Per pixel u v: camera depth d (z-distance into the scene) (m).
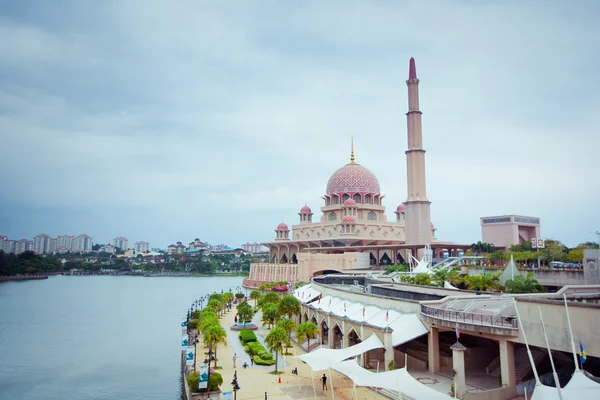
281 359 80.06
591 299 64.94
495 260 143.25
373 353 74.44
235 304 166.50
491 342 68.94
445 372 63.69
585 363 56.91
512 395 52.19
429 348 63.94
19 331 125.50
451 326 57.59
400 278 116.38
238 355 84.19
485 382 58.62
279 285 180.75
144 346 105.75
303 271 189.75
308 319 97.81
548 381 56.22
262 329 111.62
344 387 62.19
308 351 85.62
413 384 46.31
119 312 165.25
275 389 61.75
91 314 159.50
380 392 58.72
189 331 104.88
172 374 82.44
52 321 143.38
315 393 59.50
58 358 94.25
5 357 94.94
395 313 69.75
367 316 73.69
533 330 50.88
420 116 170.62
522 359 60.00
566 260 128.50
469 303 64.12
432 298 80.19
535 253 130.50
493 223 190.25
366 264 183.88
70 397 70.12
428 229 167.12
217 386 60.97
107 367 87.06
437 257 184.00
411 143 169.75
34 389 73.94
